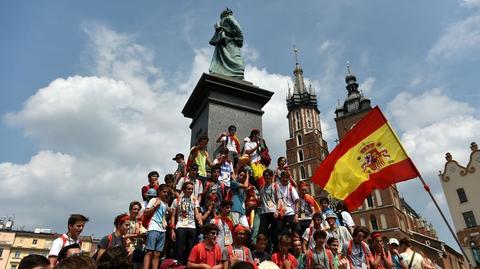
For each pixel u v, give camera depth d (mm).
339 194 9125
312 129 72375
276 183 8148
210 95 10953
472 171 37875
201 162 9203
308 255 6609
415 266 7852
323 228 7820
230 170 9039
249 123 11188
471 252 35594
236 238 6145
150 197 7633
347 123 70438
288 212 7945
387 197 58188
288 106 77625
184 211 6910
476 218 36344
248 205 8281
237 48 13047
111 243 6023
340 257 6988
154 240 6273
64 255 4195
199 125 11289
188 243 6750
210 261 5629
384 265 7570
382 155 8789
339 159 9328
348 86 75625
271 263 5598
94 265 2428
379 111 9164
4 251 47875
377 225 57281
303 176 67125
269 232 7957
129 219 6301
